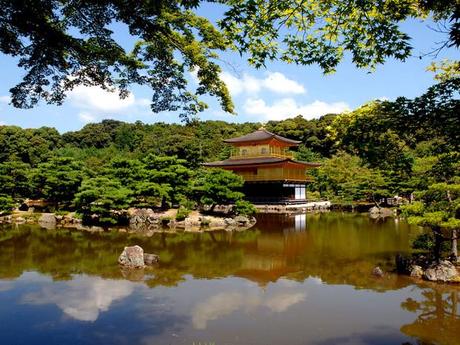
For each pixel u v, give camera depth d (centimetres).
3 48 676
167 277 1725
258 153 6028
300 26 616
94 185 3631
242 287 1566
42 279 1684
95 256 2181
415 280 1645
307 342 1047
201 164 6097
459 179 1555
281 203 5353
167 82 834
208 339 1067
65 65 754
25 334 1102
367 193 5169
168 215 3822
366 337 1080
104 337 1081
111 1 634
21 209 4459
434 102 570
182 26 713
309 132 8088
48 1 618
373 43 589
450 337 1075
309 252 2316
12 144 6259
